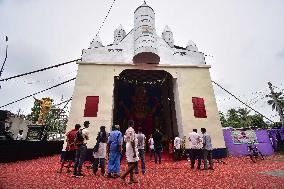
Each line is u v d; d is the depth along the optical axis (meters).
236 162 12.49
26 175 7.68
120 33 19.88
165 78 20.41
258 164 11.00
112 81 15.99
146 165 11.77
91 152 13.66
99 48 17.42
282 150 18.25
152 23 18.19
